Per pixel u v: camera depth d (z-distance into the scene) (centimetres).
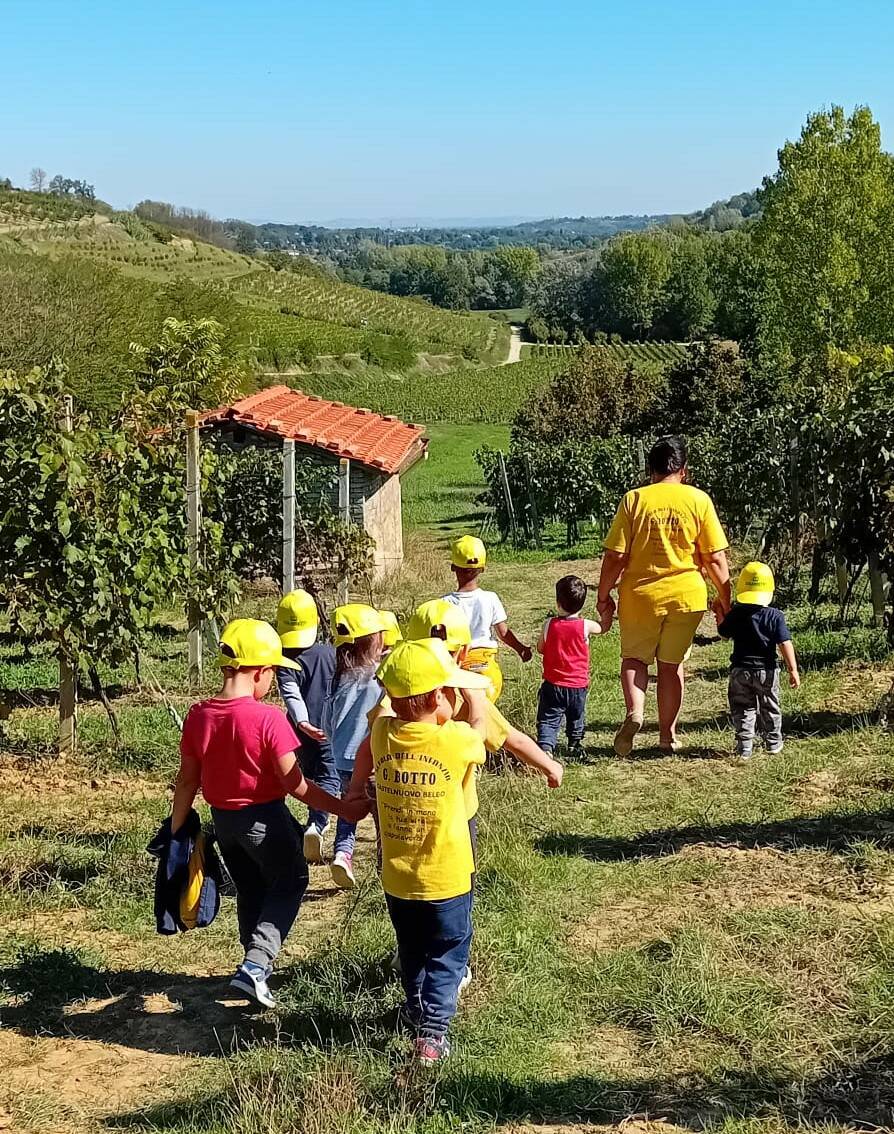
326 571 1548
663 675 788
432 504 3747
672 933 525
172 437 1195
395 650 434
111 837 693
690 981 468
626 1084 407
